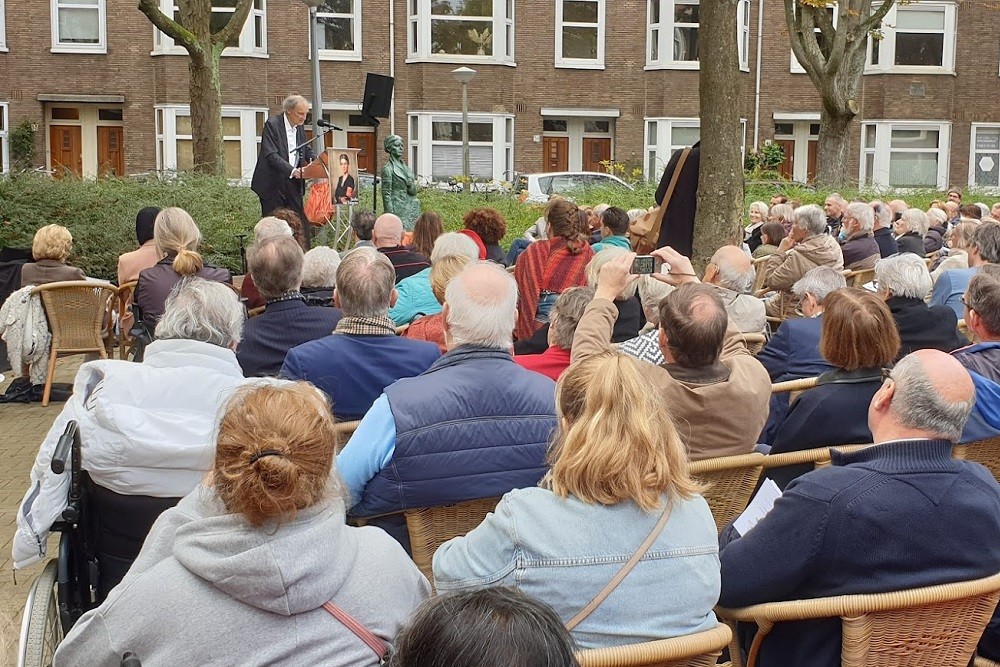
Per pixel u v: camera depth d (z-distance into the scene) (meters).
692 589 2.39
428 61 26.16
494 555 2.40
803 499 2.66
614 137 27.62
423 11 26.05
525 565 2.35
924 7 27.55
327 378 3.76
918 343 4.91
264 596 2.05
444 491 3.06
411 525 3.12
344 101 26.19
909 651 2.68
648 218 7.34
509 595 1.60
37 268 7.93
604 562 2.35
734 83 8.29
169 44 25.41
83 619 2.14
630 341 4.28
